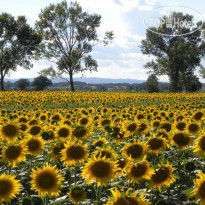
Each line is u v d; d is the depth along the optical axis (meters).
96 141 7.92
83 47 73.44
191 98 33.78
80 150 5.70
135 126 8.48
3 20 73.31
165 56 86.06
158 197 5.83
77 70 75.44
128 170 4.87
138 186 6.36
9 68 76.69
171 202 5.59
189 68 84.75
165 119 12.78
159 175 4.78
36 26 74.44
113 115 14.91
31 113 16.03
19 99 28.47
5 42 76.00
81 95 37.12
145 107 20.88
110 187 6.32
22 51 75.75
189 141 7.29
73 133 7.55
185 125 9.43
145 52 84.50
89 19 72.88
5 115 15.41
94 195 6.13
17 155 5.91
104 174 4.53
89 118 11.26
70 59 72.19
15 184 4.36
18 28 75.81
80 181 6.68
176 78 84.88
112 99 28.72
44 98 29.16
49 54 73.81
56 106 25.22
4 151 5.93
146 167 4.78
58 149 6.77
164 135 7.40
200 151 6.15
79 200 4.82
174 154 8.70
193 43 85.50
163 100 31.30
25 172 7.37
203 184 3.75
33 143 6.63
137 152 5.75
